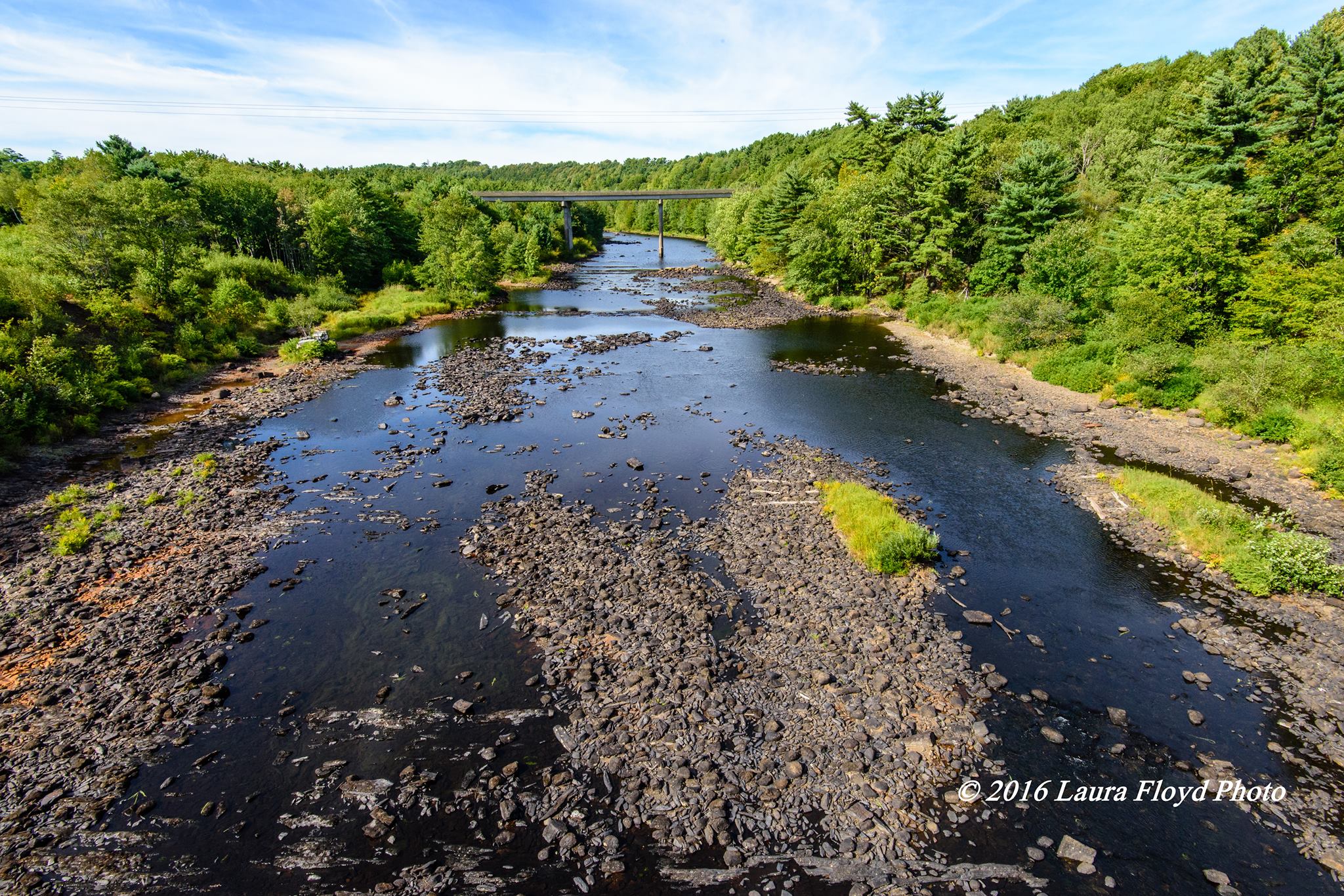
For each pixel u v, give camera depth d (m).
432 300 77.75
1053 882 12.44
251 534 25.56
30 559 23.45
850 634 19.56
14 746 15.55
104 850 13.12
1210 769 14.93
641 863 12.87
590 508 27.70
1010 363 50.69
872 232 75.12
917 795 14.30
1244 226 43.44
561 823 13.68
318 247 77.12
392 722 16.47
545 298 87.12
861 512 25.58
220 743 15.85
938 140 83.88
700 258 136.25
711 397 43.75
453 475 31.14
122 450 34.00
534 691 17.47
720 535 25.44
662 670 18.03
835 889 12.31
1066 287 51.75
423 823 13.77
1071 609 21.02
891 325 67.25
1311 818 13.78
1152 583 22.36
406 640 19.59
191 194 71.94
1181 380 38.72
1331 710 16.62
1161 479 28.06
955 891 12.24
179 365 46.81
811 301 79.88
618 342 59.88
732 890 12.30
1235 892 12.22
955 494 29.25
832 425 38.22
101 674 17.92
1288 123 49.34
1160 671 18.22
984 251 65.50
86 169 76.38
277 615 20.72
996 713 16.72
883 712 16.56
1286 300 36.44
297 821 13.84
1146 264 42.59
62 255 49.44
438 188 127.75
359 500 28.53
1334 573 21.16
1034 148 60.81
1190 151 53.56
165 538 25.16
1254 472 30.12
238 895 12.27
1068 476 30.81
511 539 25.16
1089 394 42.59
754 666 18.19
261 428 37.50
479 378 47.84
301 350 52.62
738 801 14.13
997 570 23.19
